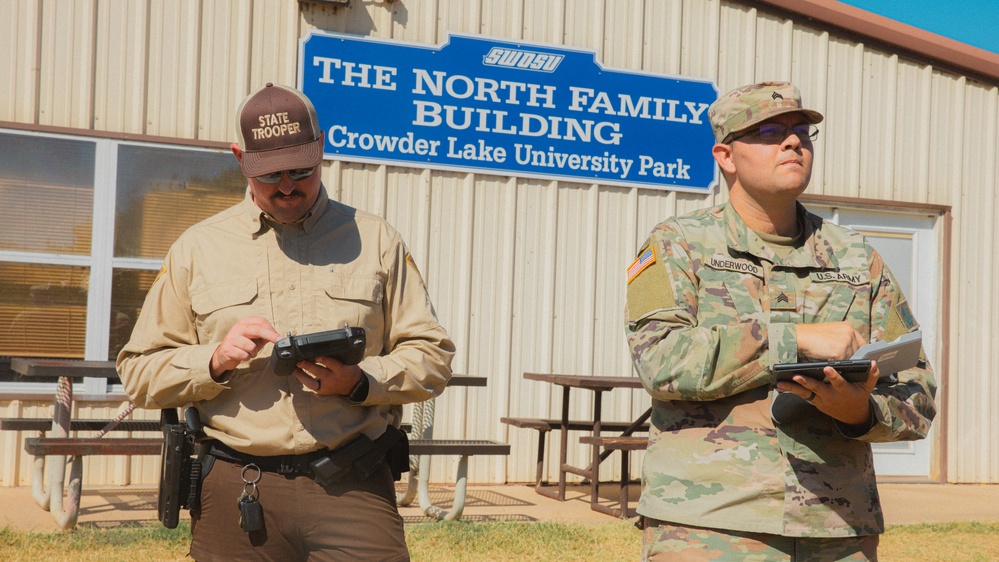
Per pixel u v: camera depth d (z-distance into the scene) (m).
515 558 4.80
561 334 7.28
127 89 6.30
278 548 2.25
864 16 8.15
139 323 2.37
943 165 8.48
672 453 2.16
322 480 2.21
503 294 7.12
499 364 7.09
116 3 6.29
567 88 7.32
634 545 5.14
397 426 2.45
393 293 2.43
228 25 6.51
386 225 2.48
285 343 2.07
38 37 6.13
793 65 8.02
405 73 6.88
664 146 7.60
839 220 8.15
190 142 6.40
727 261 2.22
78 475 4.87
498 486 7.07
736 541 2.06
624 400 7.50
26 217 6.11
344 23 6.75
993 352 8.50
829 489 2.07
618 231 7.48
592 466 6.64
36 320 6.13
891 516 6.62
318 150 2.23
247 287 2.29
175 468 2.23
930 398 2.20
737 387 2.03
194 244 2.35
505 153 7.15
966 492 7.82
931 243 8.47
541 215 7.27
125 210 6.30
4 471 6.09
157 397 2.23
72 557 4.34
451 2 7.04
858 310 2.23
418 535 5.11
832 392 1.91
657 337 2.15
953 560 5.22
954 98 8.55
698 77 7.70
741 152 2.22
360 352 2.12
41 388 6.18
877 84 8.27
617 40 7.50
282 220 2.29
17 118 6.09
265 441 2.21
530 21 7.24
